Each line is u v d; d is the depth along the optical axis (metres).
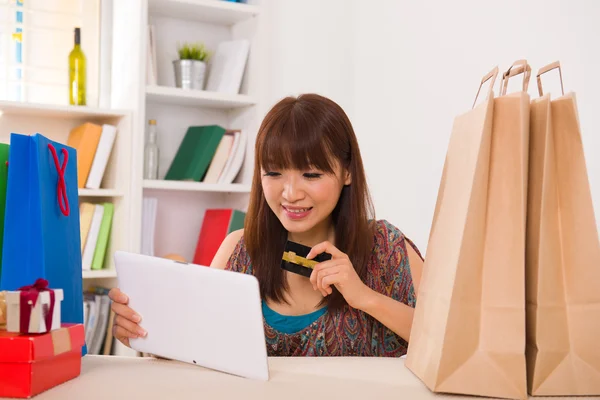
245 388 0.89
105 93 3.04
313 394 0.86
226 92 2.95
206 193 3.12
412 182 2.70
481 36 2.33
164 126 3.02
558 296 0.87
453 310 0.85
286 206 1.37
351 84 3.19
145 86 2.71
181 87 2.89
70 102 2.81
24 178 0.98
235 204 3.06
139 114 2.71
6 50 2.81
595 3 1.88
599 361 0.86
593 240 0.86
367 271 1.54
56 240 1.02
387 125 2.89
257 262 1.53
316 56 3.14
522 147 0.86
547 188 0.86
